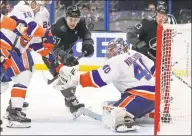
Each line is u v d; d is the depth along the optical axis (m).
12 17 4.99
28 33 5.04
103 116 5.36
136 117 5.38
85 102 7.41
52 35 5.64
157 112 4.79
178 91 7.82
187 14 13.09
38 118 5.91
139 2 13.06
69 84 5.23
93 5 13.09
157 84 4.78
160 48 4.74
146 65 5.65
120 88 5.50
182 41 8.89
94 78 5.19
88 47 6.27
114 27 13.23
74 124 5.53
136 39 6.54
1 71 5.00
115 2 13.15
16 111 5.23
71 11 6.05
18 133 4.88
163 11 6.33
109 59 5.32
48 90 8.66
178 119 5.68
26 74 5.28
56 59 6.00
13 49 5.05
